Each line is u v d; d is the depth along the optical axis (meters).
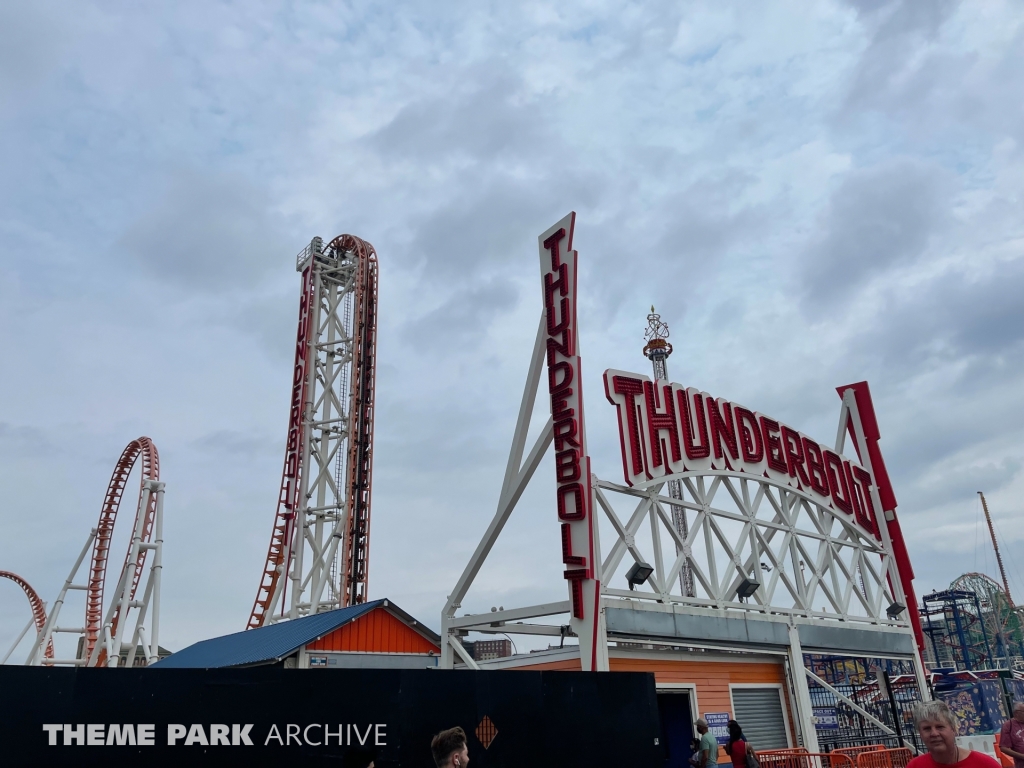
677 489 66.94
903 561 40.88
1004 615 110.88
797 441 36.78
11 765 12.16
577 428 25.53
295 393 66.75
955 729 7.50
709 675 27.86
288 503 63.50
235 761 13.73
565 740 16.95
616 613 24.59
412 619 33.88
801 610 32.69
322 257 70.69
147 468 61.38
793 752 25.19
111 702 13.07
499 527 27.58
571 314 26.78
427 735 15.38
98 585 67.19
